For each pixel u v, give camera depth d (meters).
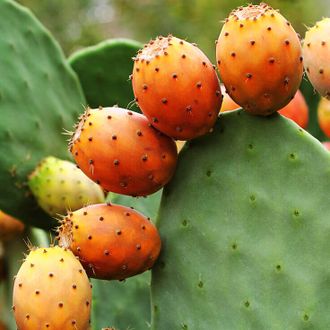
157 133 0.88
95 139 0.87
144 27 2.91
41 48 1.20
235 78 0.86
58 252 0.84
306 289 0.85
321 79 0.91
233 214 0.88
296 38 0.86
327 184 0.86
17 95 1.15
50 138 1.17
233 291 0.88
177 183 0.90
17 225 1.23
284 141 0.87
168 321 0.90
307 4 2.52
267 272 0.87
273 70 0.85
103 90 1.29
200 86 0.86
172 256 0.90
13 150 1.13
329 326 0.85
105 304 1.08
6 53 1.16
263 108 0.87
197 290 0.89
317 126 1.32
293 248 0.86
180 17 2.78
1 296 1.33
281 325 0.86
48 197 1.12
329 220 0.85
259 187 0.88
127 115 0.88
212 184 0.89
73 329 0.84
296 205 0.86
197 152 0.90
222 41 0.86
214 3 2.74
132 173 0.88
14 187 1.13
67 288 0.83
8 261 1.26
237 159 0.89
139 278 1.08
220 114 0.89
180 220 0.90
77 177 1.13
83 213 0.87
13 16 1.18
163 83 0.86
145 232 0.89
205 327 0.88
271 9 0.86
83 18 2.95
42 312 0.83
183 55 0.86
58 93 1.20
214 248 0.89
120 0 2.96
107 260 0.87
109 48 1.26
